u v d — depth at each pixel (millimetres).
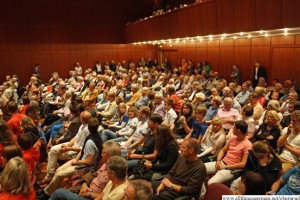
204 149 4168
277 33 8336
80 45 16141
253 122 4406
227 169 3543
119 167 2693
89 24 16281
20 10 14234
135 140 4746
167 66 15727
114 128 5652
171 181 3172
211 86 9523
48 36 15141
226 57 12164
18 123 4988
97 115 6336
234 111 5176
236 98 7340
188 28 10602
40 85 10930
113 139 5062
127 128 5254
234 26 8320
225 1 8523
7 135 3986
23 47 14477
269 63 10156
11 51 14172
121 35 17344
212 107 5637
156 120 4020
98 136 3898
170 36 11961
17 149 3242
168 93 6445
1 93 9453
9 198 2504
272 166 3029
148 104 6574
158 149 3676
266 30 7293
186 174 3096
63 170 3910
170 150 3535
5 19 13891
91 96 7531
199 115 4457
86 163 3746
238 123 3625
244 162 3518
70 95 7195
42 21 14891
